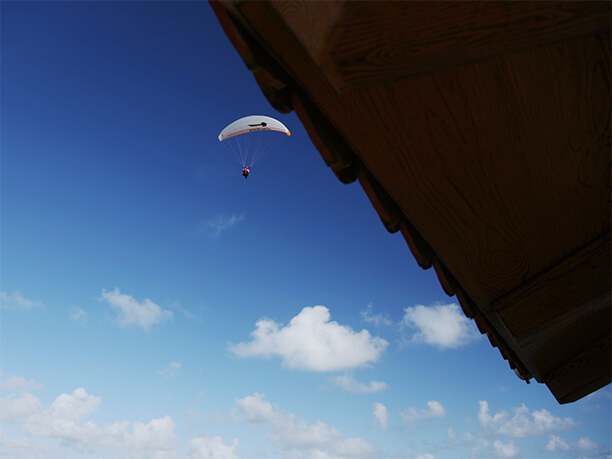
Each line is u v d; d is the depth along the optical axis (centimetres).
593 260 214
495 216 192
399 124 154
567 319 222
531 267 222
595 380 339
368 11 101
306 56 135
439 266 246
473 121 156
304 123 166
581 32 109
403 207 187
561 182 180
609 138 165
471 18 102
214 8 134
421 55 112
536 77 145
